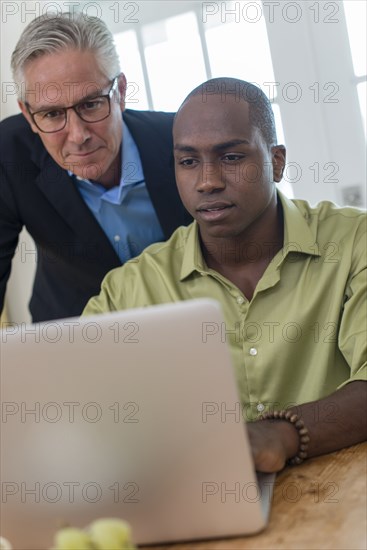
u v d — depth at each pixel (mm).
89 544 553
